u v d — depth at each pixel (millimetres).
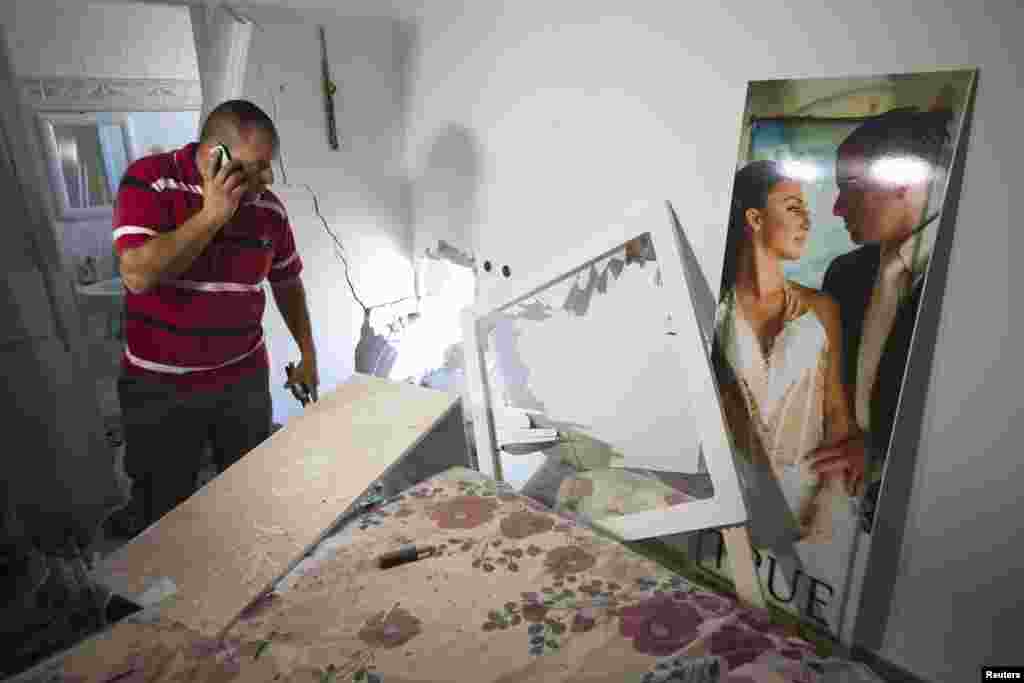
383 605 1071
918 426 1150
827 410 1185
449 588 1109
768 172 1208
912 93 1026
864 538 1168
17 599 1318
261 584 1093
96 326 2078
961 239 1038
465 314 1838
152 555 1158
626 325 1554
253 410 1654
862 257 1110
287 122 1879
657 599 1082
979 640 1165
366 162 2080
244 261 1470
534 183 1725
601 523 1553
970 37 967
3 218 1609
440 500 1354
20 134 1604
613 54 1438
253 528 1216
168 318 1407
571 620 1039
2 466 1733
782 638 1004
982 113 979
